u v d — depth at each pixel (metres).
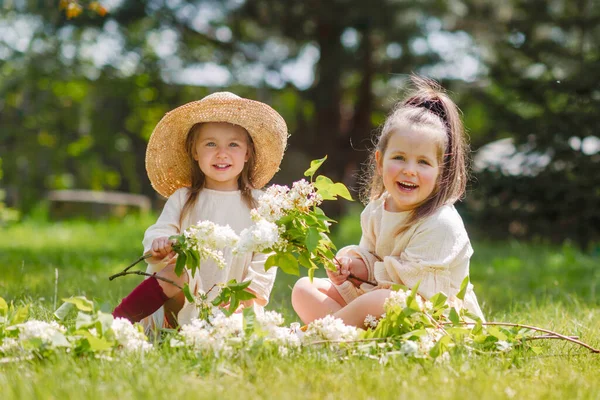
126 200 19.14
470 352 3.15
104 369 2.80
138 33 16.19
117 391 2.52
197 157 4.16
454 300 3.72
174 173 4.36
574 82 11.81
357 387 2.62
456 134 3.90
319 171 16.28
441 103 3.95
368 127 16.50
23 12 15.02
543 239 12.74
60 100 20.12
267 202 3.47
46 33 15.65
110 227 15.34
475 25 15.06
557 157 12.12
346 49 14.80
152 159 4.32
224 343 3.04
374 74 16.31
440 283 3.67
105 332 3.01
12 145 19.91
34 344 2.98
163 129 4.23
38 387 2.53
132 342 3.09
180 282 3.73
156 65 16.98
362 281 3.86
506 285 6.76
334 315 3.62
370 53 15.10
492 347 3.31
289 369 2.82
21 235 13.21
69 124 20.42
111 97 19.64
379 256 3.98
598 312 4.86
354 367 2.89
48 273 6.79
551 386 2.77
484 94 14.07
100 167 22.58
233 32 15.69
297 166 22.81
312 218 3.46
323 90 15.37
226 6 14.78
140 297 3.65
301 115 17.22
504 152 12.84
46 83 18.47
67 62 17.31
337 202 15.41
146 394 2.45
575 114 11.92
